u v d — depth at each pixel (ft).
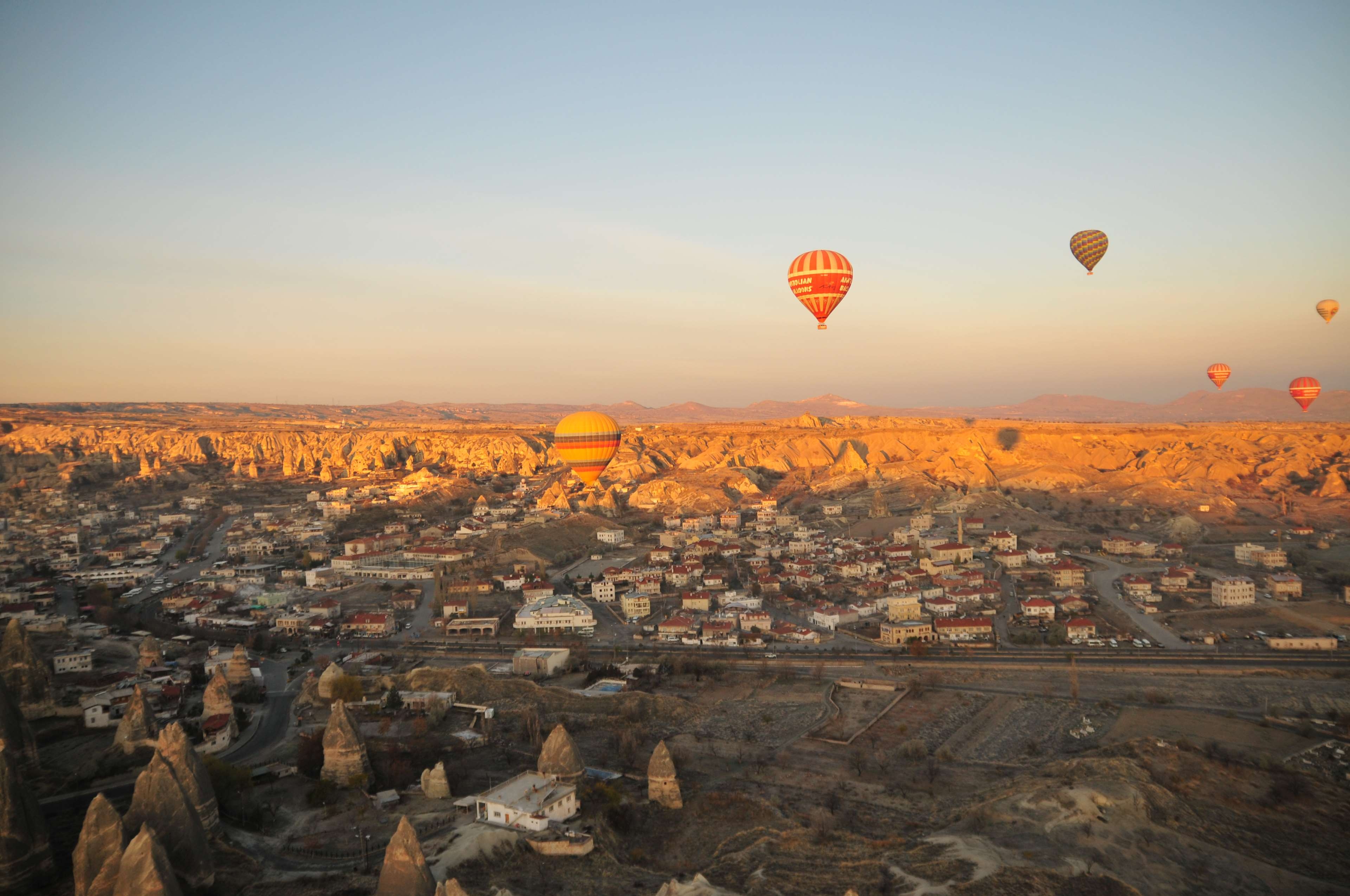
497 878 349.20
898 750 546.67
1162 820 425.28
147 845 283.59
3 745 330.34
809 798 467.52
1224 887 375.86
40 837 330.34
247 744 546.26
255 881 345.72
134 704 495.41
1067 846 388.78
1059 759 527.40
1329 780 490.49
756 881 359.46
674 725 596.70
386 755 491.31
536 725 552.00
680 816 435.94
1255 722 581.12
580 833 385.29
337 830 396.78
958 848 382.42
